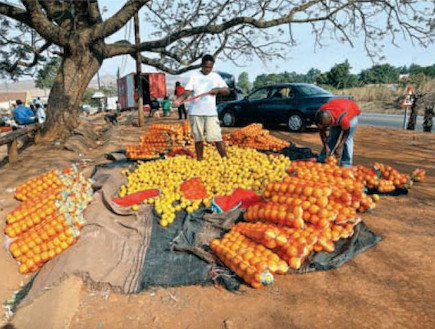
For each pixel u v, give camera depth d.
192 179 5.16
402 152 8.45
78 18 11.27
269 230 3.30
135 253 3.60
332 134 5.81
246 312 2.78
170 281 3.19
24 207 4.45
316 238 3.32
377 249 3.62
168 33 11.76
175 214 4.34
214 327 2.64
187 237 3.91
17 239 3.90
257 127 8.76
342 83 52.84
